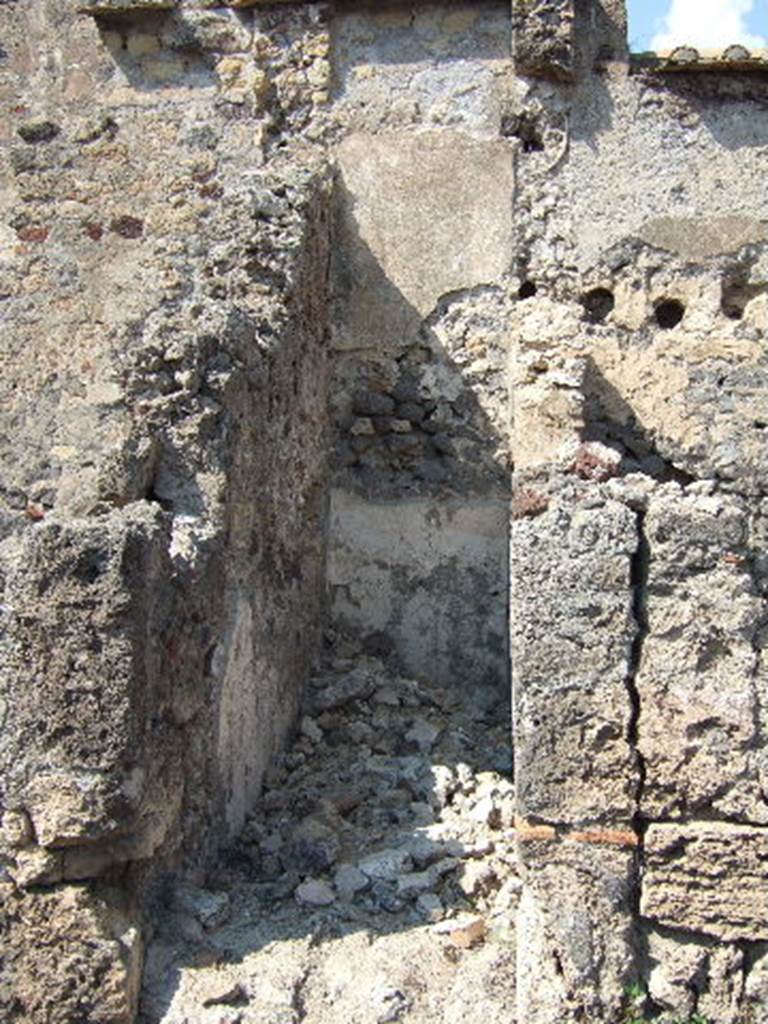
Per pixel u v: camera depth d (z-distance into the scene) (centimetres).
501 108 712
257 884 459
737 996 388
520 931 395
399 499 691
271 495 557
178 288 744
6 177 786
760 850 387
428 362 701
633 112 708
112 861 398
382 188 714
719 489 696
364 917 437
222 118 744
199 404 484
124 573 391
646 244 706
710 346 702
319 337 674
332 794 518
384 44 724
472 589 682
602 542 394
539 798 395
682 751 390
